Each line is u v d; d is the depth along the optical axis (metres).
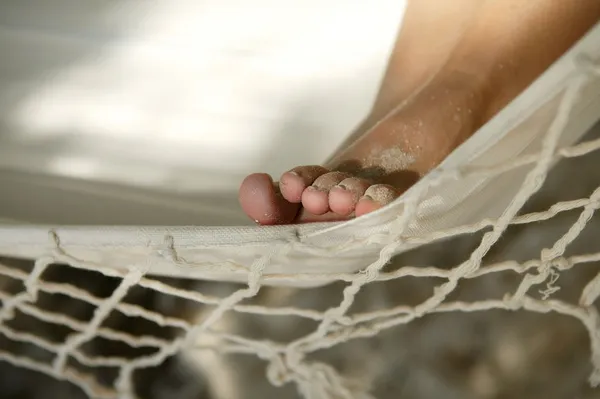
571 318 0.93
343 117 0.92
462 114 0.84
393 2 0.92
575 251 0.94
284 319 0.95
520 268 0.79
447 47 0.87
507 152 0.76
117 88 0.93
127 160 0.92
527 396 0.92
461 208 0.81
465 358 0.93
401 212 0.76
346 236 0.77
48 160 0.92
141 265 0.77
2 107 0.93
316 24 0.93
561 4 0.83
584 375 0.92
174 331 0.94
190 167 0.92
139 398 0.93
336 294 0.95
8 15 0.93
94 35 0.93
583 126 0.83
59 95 0.93
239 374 0.94
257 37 0.93
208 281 0.95
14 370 0.94
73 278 0.95
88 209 0.91
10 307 0.82
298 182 0.82
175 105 0.93
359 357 0.94
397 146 0.84
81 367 0.94
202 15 0.93
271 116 0.93
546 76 0.72
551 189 0.95
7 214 0.91
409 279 0.95
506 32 0.84
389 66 0.90
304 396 0.92
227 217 0.91
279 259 0.80
